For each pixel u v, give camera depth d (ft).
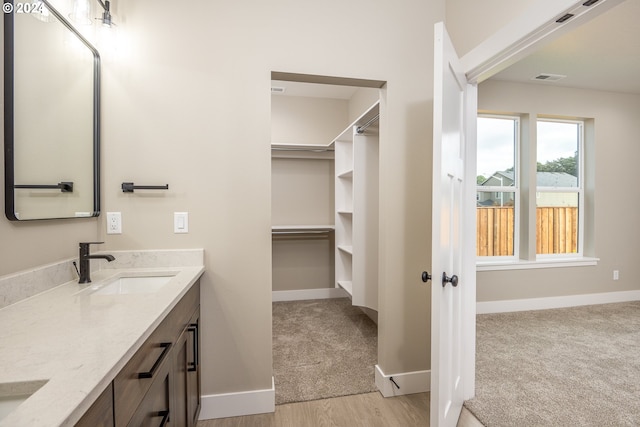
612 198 12.66
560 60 9.82
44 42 4.08
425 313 6.80
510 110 11.65
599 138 12.48
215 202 5.91
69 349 2.47
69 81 4.62
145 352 3.05
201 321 5.91
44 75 4.09
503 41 5.15
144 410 3.01
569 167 12.83
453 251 5.37
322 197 13.57
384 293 6.72
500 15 5.25
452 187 5.23
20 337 2.70
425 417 5.99
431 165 6.76
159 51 5.70
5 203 3.50
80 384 1.98
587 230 12.72
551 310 11.84
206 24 5.84
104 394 2.23
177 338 4.22
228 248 5.97
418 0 6.68
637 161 12.85
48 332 2.81
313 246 13.37
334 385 7.00
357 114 12.39
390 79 6.55
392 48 6.55
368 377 7.32
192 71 5.80
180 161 5.79
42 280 4.06
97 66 5.34
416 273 6.75
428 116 6.73
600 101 12.42
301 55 6.15
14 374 2.09
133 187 5.53
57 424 1.62
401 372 6.73
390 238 6.64
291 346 8.89
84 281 4.54
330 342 9.14
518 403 6.31
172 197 5.77
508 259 12.30
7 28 3.48
